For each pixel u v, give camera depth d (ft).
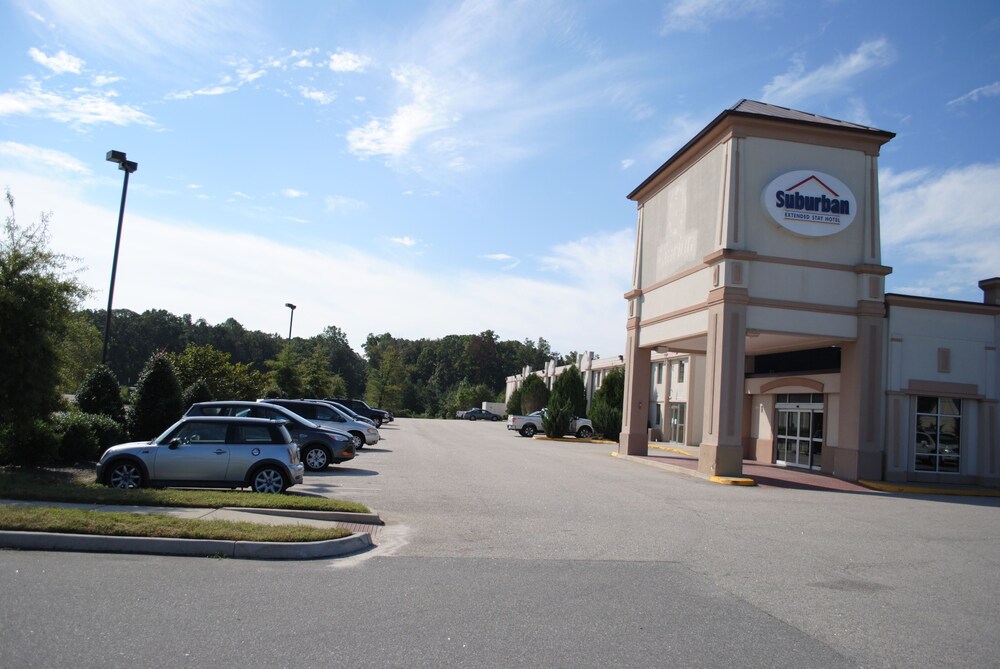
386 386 277.23
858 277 73.46
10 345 44.80
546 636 19.49
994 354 78.43
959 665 18.85
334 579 24.67
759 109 78.84
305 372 153.69
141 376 64.69
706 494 55.31
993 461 76.95
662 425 141.59
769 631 21.01
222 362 99.25
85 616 19.20
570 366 162.71
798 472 81.51
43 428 48.67
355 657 17.12
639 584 25.89
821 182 72.59
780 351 92.58
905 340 76.18
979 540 39.88
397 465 65.72
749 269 70.95
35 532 26.84
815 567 30.27
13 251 45.44
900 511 51.65
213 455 42.80
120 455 42.47
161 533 27.78
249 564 26.30
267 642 17.87
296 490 46.47
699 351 95.45
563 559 29.60
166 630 18.40
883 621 22.63
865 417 72.13
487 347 429.79
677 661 18.03
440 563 27.99
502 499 45.98
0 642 16.93
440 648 18.08
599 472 67.87
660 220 88.48
